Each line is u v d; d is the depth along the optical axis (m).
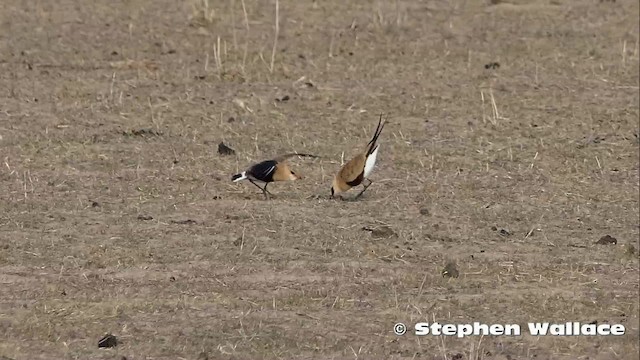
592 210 20.95
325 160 22.89
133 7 33.34
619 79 28.61
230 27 31.91
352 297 16.92
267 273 17.64
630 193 21.84
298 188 21.38
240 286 17.16
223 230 19.22
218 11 33.22
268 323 15.97
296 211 20.14
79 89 26.70
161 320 15.94
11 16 31.97
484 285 17.59
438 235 19.44
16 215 19.55
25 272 17.42
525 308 16.83
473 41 31.33
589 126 25.39
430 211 20.45
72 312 16.09
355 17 33.03
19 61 28.58
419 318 16.31
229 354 14.98
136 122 24.80
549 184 22.11
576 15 33.84
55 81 27.30
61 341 15.23
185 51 29.94
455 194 21.38
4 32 30.64
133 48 29.94
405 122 25.34
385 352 15.23
